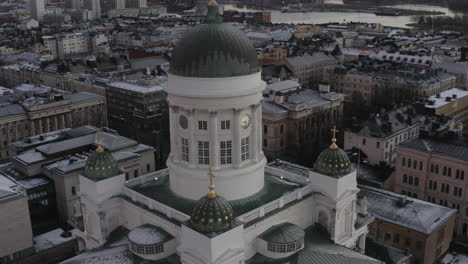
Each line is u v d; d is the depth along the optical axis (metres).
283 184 82.12
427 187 124.06
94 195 78.25
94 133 149.62
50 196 128.12
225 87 70.31
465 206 118.00
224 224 61.47
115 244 77.56
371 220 87.94
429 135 127.62
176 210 71.19
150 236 71.19
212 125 72.06
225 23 73.06
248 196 76.62
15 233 107.75
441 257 105.00
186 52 70.81
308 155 172.88
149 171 144.88
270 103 177.38
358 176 130.75
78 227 87.38
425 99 185.62
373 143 153.25
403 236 100.31
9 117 173.00
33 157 133.50
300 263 70.12
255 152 76.62
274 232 71.94
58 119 186.62
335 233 78.25
